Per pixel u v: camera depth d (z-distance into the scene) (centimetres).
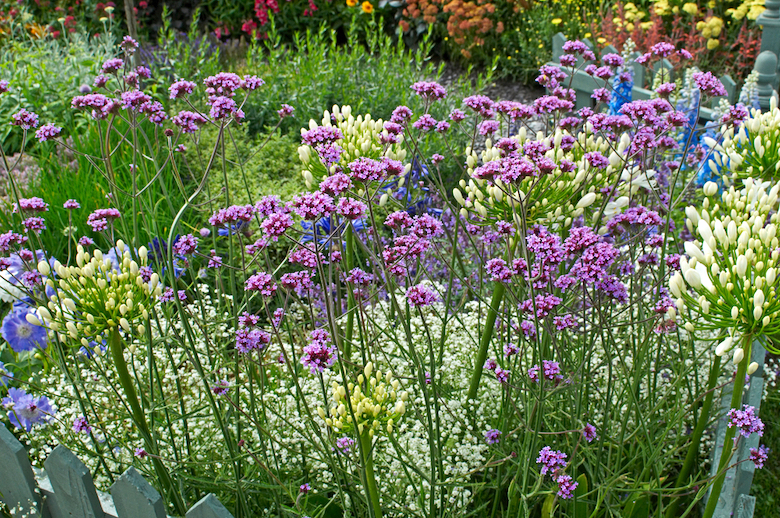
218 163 583
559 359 252
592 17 997
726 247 217
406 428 283
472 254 438
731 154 334
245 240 448
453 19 1014
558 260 218
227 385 248
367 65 792
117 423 288
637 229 278
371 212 193
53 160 556
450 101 723
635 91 694
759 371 306
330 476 274
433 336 336
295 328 269
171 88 271
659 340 281
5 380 337
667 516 291
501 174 212
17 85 700
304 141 232
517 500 263
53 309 232
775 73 652
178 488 264
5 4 1052
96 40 982
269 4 1099
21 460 219
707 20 850
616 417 292
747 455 244
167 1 1204
